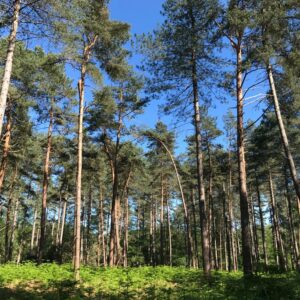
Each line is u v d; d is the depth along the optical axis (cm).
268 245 6262
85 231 6012
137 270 2069
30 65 2067
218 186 4553
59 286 1252
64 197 4400
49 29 1273
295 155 3130
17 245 5462
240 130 1611
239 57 1638
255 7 1560
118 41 2134
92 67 1941
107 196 5062
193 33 1658
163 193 4778
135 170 3625
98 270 1989
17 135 2680
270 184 3666
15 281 1478
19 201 4225
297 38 1566
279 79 1786
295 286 1082
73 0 1286
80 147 1933
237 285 1200
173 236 6438
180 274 1834
